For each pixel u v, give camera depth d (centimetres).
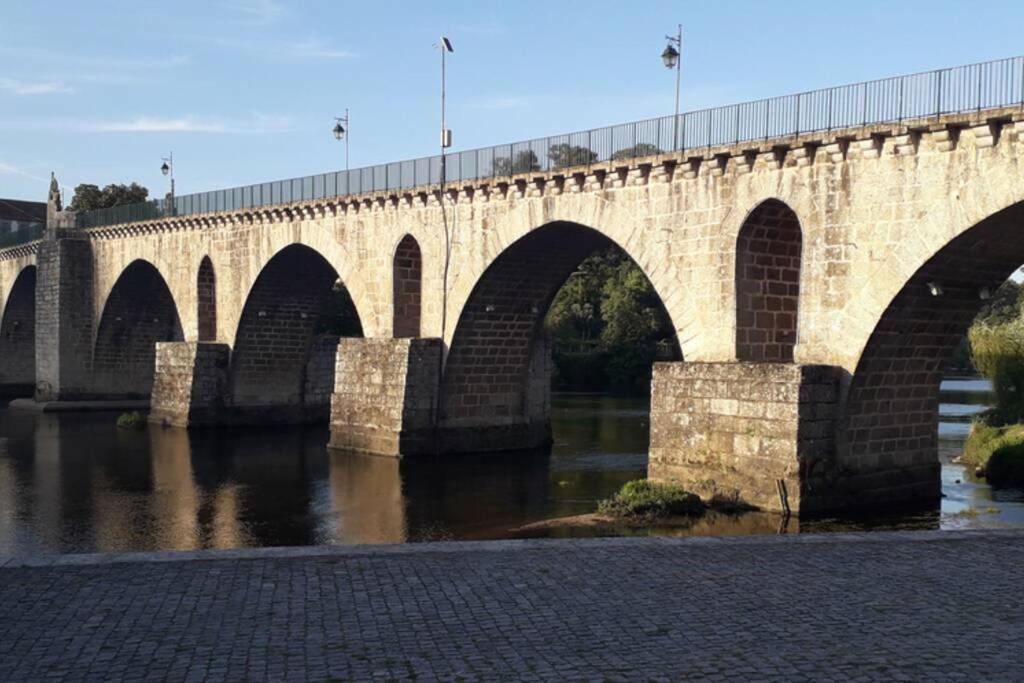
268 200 4897
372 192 4272
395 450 3959
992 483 3256
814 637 1105
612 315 9356
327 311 8400
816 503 2622
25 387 7906
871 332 2606
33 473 3700
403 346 3972
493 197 3772
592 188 3372
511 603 1241
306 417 5453
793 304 3030
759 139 2842
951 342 2873
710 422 2830
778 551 1541
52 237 6431
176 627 1144
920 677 977
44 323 6525
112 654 1052
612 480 3478
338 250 4497
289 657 1040
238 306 5144
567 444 4522
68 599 1262
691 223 3048
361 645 1078
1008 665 1011
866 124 2595
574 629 1134
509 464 3856
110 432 5031
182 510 2981
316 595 1278
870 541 1619
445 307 4003
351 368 4212
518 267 3888
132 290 6306
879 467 2789
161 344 5447
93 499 3166
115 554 1497
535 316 4222
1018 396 4106
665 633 1120
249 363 5269
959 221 2409
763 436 2678
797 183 2761
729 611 1208
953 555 1519
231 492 3284
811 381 2622
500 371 4206
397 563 1451
